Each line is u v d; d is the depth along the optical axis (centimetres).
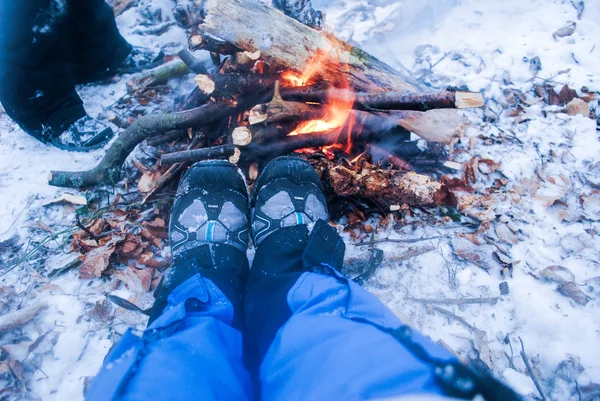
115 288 173
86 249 182
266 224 170
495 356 152
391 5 303
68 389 146
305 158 191
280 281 134
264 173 186
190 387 85
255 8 167
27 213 198
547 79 250
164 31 300
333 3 310
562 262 178
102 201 203
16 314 161
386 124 192
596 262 177
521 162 213
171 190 199
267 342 115
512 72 257
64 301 168
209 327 108
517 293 168
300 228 162
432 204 194
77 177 202
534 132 228
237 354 113
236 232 171
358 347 94
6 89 198
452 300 166
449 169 208
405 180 176
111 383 86
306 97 182
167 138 208
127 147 196
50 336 158
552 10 294
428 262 178
